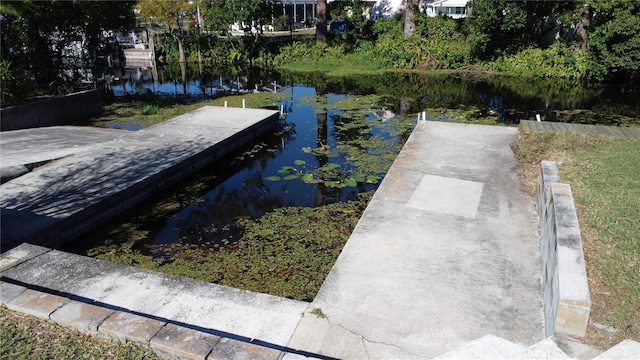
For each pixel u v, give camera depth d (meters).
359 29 21.11
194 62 21.05
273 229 5.52
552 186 4.05
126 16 13.33
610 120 10.27
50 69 11.77
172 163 6.79
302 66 19.14
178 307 3.32
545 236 3.86
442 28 18.72
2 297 3.16
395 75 17.11
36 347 2.71
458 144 7.11
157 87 15.02
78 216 5.29
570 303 2.57
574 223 3.35
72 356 2.63
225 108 10.25
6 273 3.75
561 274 2.78
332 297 3.43
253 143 8.77
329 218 5.75
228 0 19.88
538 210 4.73
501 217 4.67
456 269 3.77
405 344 2.94
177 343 2.65
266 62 19.97
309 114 10.93
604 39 14.22
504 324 3.12
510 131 7.80
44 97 10.02
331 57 19.53
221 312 3.26
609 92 13.67
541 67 16.33
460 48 17.89
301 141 8.87
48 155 7.11
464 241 4.21
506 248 4.08
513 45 17.36
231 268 4.70
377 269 3.79
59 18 11.01
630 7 13.54
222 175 7.26
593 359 2.04
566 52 15.95
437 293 3.46
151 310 3.28
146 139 7.95
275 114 9.80
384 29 20.58
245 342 2.77
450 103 12.20
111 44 15.52
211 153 7.60
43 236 4.86
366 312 3.25
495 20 16.53
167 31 23.84
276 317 3.21
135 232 5.51
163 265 4.79
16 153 7.20
